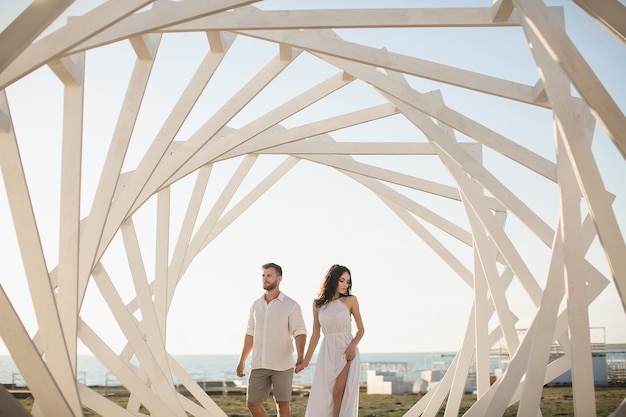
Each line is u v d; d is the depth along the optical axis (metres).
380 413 14.92
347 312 8.15
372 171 11.70
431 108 8.35
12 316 5.38
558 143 6.68
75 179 7.22
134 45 7.17
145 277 10.38
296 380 26.45
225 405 17.02
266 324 8.72
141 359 9.59
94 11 5.50
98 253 8.20
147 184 8.84
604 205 5.53
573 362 5.96
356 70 8.41
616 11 4.40
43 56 5.45
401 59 7.49
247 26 6.68
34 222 6.48
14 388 19.30
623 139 5.01
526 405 6.52
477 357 10.24
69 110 7.19
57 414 5.50
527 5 5.50
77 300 7.25
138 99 7.62
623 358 23.98
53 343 6.62
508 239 8.92
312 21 6.67
